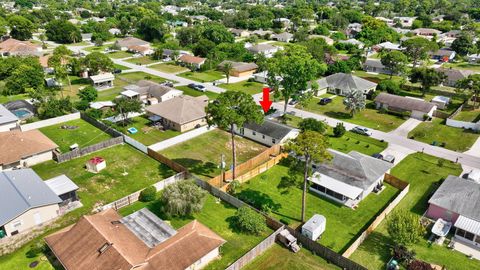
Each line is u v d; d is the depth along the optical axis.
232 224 48.12
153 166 63.22
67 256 39.12
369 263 42.00
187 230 42.66
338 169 57.59
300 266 41.38
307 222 46.25
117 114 79.94
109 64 116.56
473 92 94.19
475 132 79.44
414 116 88.94
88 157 66.19
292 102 98.75
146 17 198.75
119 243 39.53
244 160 66.50
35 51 149.75
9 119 75.62
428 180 60.25
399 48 155.38
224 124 52.50
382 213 49.16
